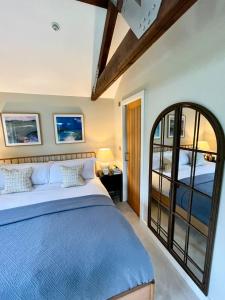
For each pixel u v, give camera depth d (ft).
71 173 8.44
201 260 4.88
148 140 6.93
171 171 5.61
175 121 5.16
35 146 10.09
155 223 6.97
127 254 3.86
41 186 8.37
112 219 5.12
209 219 4.19
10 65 7.80
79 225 4.80
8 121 9.36
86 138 11.16
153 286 4.02
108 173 10.41
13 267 3.42
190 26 4.26
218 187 3.84
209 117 3.92
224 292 3.98
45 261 3.56
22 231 4.58
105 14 6.19
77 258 3.65
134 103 8.43
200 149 4.38
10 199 6.93
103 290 3.45
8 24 6.11
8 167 8.39
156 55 5.85
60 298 3.15
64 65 8.30
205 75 3.99
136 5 3.59
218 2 3.49
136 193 9.09
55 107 10.24
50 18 6.14
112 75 6.07
